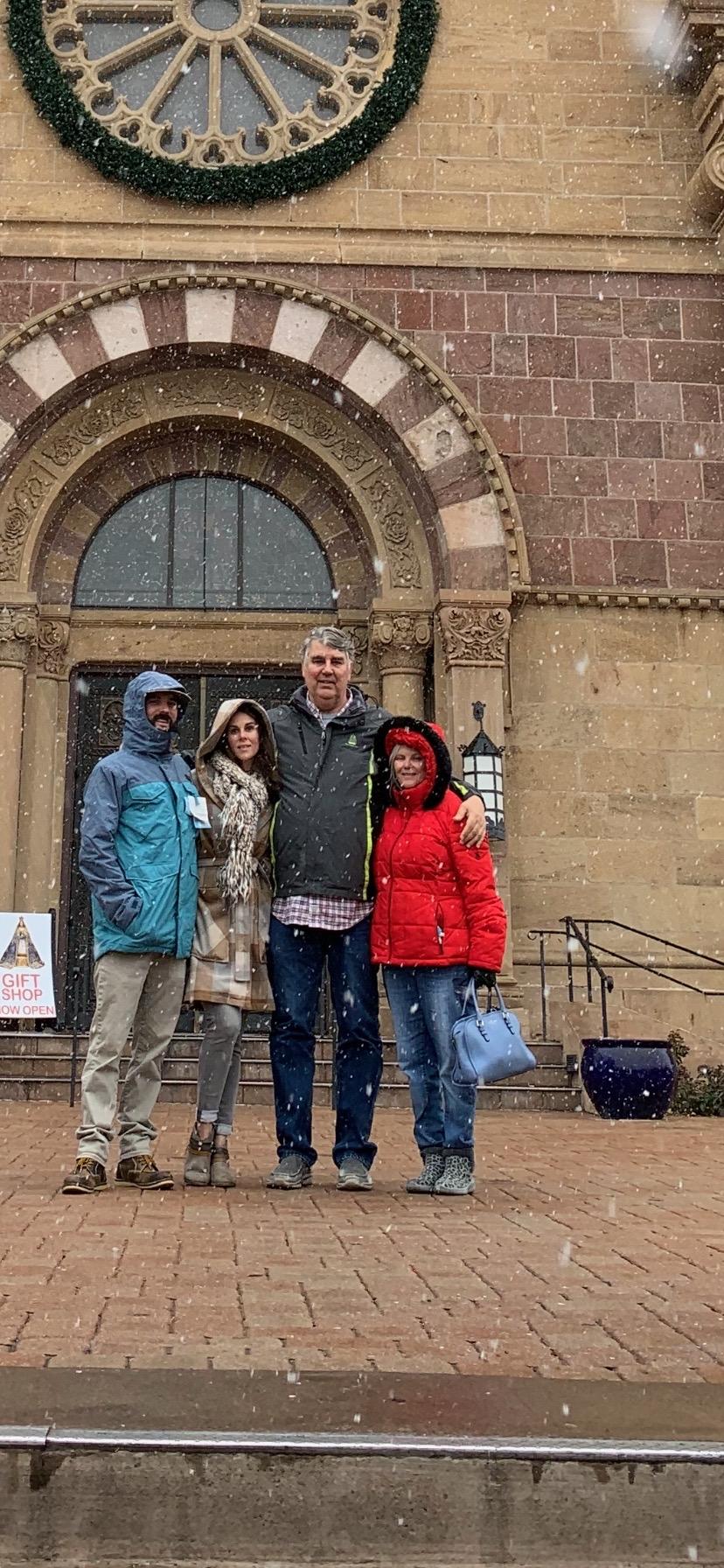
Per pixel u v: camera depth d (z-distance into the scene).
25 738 15.43
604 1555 2.44
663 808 15.16
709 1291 4.39
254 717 6.95
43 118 15.78
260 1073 12.56
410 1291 4.27
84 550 16.08
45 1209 5.87
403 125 16.22
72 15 16.72
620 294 16.05
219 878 6.86
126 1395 2.75
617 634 15.42
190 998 6.78
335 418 15.95
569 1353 3.49
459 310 15.84
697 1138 10.22
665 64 16.53
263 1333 3.62
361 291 15.76
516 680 15.25
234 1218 5.70
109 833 6.66
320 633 6.99
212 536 16.27
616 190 16.27
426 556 15.68
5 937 13.02
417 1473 2.45
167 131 16.38
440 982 6.69
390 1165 8.09
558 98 16.45
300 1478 2.45
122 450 16.09
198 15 17.02
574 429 15.72
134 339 15.41
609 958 14.82
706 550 15.58
